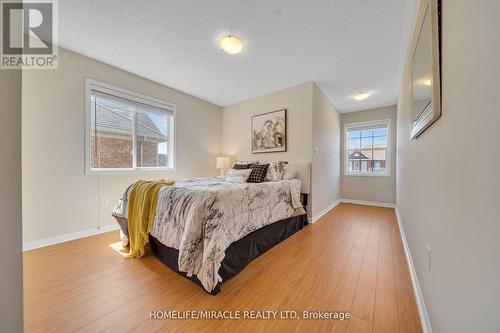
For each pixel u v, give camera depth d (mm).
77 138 2393
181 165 3621
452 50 787
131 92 2896
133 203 2070
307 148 3174
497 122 480
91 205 2516
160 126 3387
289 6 1682
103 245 2201
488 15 521
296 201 2670
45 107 2172
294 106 3326
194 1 1638
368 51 2332
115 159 2822
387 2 1634
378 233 2631
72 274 1618
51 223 2213
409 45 1892
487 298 522
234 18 1822
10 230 595
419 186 1441
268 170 3062
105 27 1945
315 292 1404
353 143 4820
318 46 2246
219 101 4133
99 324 1110
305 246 2225
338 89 3479
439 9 928
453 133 780
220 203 1547
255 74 2943
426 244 1181
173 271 1680
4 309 593
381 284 1496
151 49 2316
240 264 1706
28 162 2074
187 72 2885
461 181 701
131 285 1477
